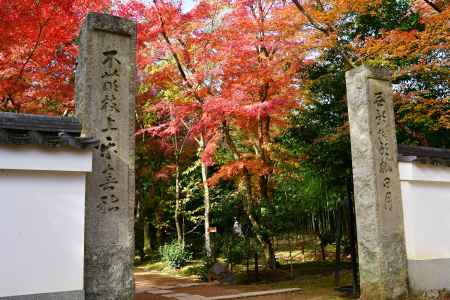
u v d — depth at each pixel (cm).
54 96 1154
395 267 764
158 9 1109
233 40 1145
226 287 1152
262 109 1142
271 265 1335
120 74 653
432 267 802
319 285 1077
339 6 1075
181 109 1235
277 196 1593
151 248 2114
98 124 624
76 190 556
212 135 1404
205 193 1530
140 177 1952
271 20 1171
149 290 1111
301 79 1283
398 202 792
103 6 1026
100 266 593
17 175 523
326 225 1558
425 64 1066
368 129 789
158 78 1318
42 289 520
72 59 1085
